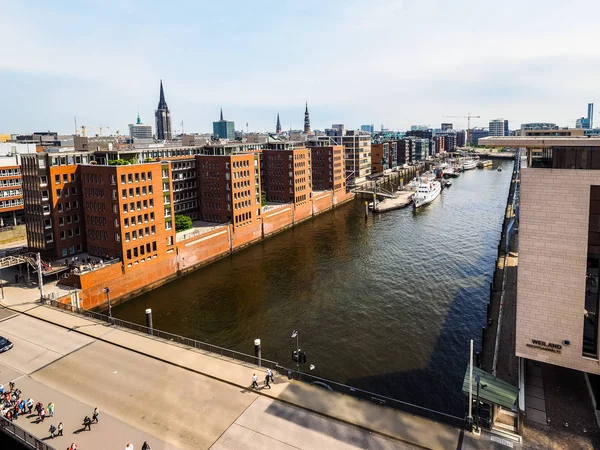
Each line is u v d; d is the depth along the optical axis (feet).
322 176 624.59
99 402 150.82
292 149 508.12
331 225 499.10
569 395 145.89
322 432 133.18
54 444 129.49
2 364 176.96
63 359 180.65
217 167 399.03
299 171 517.96
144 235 295.07
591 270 135.03
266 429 135.13
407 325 235.81
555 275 137.18
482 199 636.89
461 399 171.63
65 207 295.69
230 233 387.75
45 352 186.70
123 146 412.57
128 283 284.41
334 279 311.27
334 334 228.63
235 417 141.38
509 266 302.25
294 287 297.94
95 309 263.08
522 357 149.79
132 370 171.63
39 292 254.68
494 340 198.39
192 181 415.03
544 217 135.85
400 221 504.84
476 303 260.83
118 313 260.42
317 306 264.72
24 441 130.82
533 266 139.64
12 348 190.08
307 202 537.24
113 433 134.62
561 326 138.51
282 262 357.61
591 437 126.93
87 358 181.47
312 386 158.51
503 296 246.06
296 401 149.07
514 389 136.98
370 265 340.80
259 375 166.61
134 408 146.92
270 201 529.04
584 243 132.26
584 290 134.51
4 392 154.61
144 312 261.85
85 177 296.51
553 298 138.31
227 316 253.85
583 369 136.87
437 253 367.25
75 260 287.69
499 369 169.17
